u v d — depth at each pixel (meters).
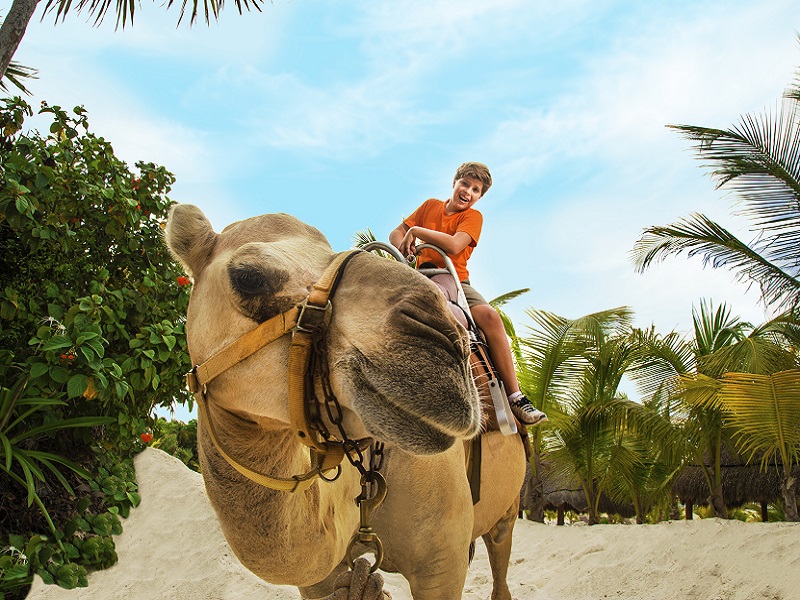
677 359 14.49
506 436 3.55
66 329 5.64
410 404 1.55
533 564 8.46
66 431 6.63
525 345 15.32
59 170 6.43
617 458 16.08
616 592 6.93
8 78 9.28
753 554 6.70
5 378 5.87
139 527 7.50
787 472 10.84
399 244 4.15
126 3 7.35
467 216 3.94
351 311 1.71
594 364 15.19
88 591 6.27
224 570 6.56
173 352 6.34
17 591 5.86
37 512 6.28
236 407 1.91
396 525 2.74
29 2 6.05
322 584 2.79
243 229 2.16
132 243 6.51
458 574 2.82
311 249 2.02
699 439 14.24
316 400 1.74
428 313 1.65
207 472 2.09
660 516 22.52
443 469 2.77
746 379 10.54
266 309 1.86
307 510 2.11
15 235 6.22
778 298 12.26
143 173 6.89
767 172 11.71
